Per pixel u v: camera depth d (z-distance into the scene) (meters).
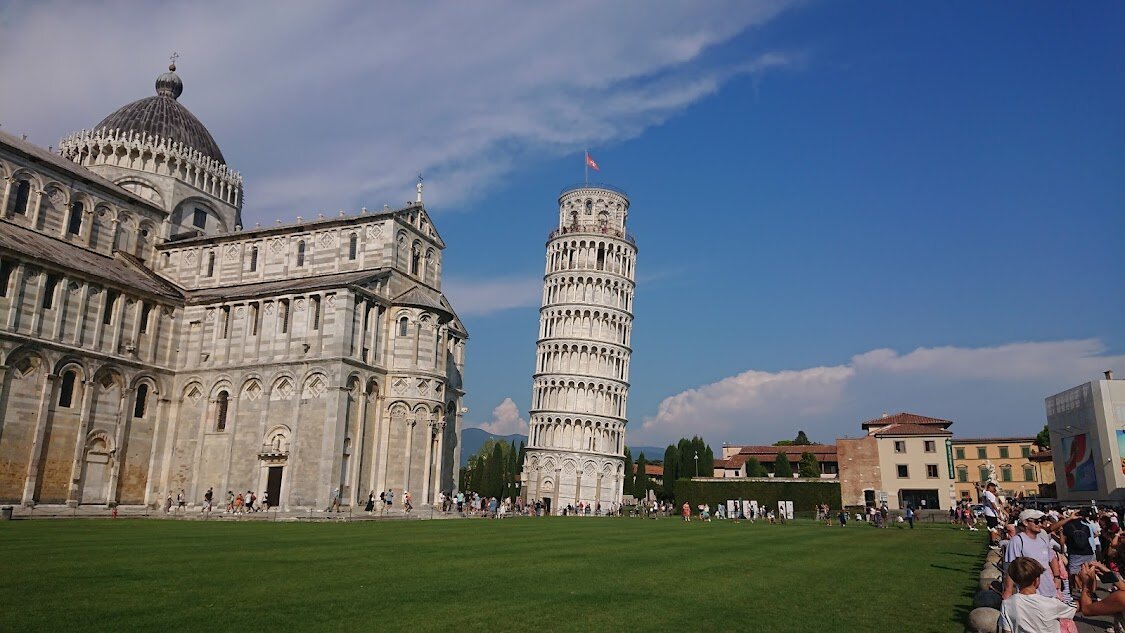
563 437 121.69
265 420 64.81
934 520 89.25
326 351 63.53
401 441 67.19
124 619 15.16
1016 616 11.16
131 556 25.88
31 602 16.64
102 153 80.19
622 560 29.17
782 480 107.12
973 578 26.27
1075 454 91.62
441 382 70.25
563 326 126.62
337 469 61.22
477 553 30.14
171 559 25.23
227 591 18.75
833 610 18.92
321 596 18.38
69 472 60.59
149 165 81.50
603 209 134.62
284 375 64.69
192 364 69.94
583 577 23.47
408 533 41.47
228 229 88.69
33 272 59.00
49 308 60.19
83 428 61.56
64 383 61.03
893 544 43.12
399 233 71.75
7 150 65.06
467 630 15.13
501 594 19.56
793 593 21.61
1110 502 80.88
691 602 19.36
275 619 15.56
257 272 75.38
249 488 64.12
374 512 62.84
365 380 65.06
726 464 147.62
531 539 38.97
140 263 75.06
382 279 68.69
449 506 71.94
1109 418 82.12
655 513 102.31
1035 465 143.00
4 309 56.38
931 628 16.84
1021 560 11.61
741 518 90.12
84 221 72.00
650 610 18.02
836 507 104.56
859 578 25.66
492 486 120.38
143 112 84.62
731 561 30.27
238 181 90.44
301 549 29.97
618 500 122.50
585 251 130.50
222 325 69.94
